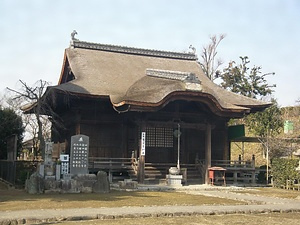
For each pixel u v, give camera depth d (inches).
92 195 888.3
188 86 1199.6
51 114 1343.5
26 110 1362.0
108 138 1354.6
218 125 1505.9
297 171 1187.9
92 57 1550.2
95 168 1218.0
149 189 1074.7
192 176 1322.6
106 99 1289.4
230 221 580.7
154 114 1277.1
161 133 1392.7
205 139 1353.3
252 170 1387.8
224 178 1282.0
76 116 1311.5
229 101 1455.5
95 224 529.3
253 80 2507.4
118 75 1467.8
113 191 1003.9
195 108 1344.7
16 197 829.2
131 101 1141.1
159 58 1706.4
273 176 1290.6
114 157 1350.9
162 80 1279.5
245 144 2217.0
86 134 1327.5
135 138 1337.4
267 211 697.0
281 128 1956.2
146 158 1365.7
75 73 1417.3
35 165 1216.2
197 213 642.2
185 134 1441.9
